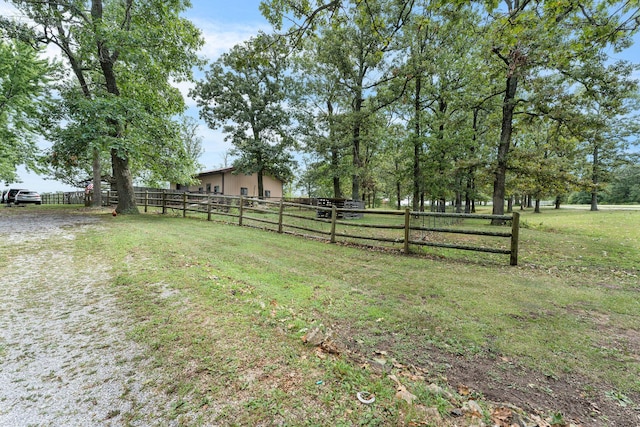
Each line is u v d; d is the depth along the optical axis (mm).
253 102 20469
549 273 4992
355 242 7387
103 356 2324
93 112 9625
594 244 7680
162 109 13453
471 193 18906
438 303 3561
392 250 6539
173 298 3461
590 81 9086
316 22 4520
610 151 20766
